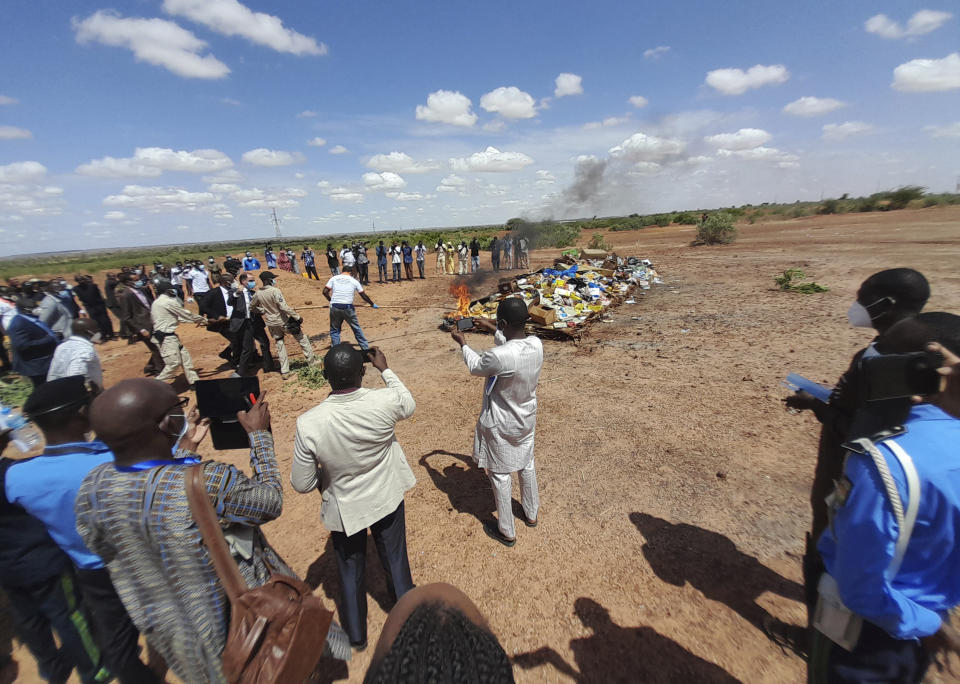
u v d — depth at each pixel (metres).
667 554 3.17
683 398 5.62
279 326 7.54
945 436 1.23
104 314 12.28
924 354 1.22
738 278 13.58
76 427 2.00
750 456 4.28
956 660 2.27
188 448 1.91
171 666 1.67
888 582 1.25
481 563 3.22
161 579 1.56
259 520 1.70
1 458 1.98
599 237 29.20
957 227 21.33
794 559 3.05
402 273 23.22
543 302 9.08
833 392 2.02
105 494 1.48
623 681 2.34
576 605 2.82
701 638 2.54
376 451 2.33
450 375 7.15
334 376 2.21
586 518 3.60
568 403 5.73
